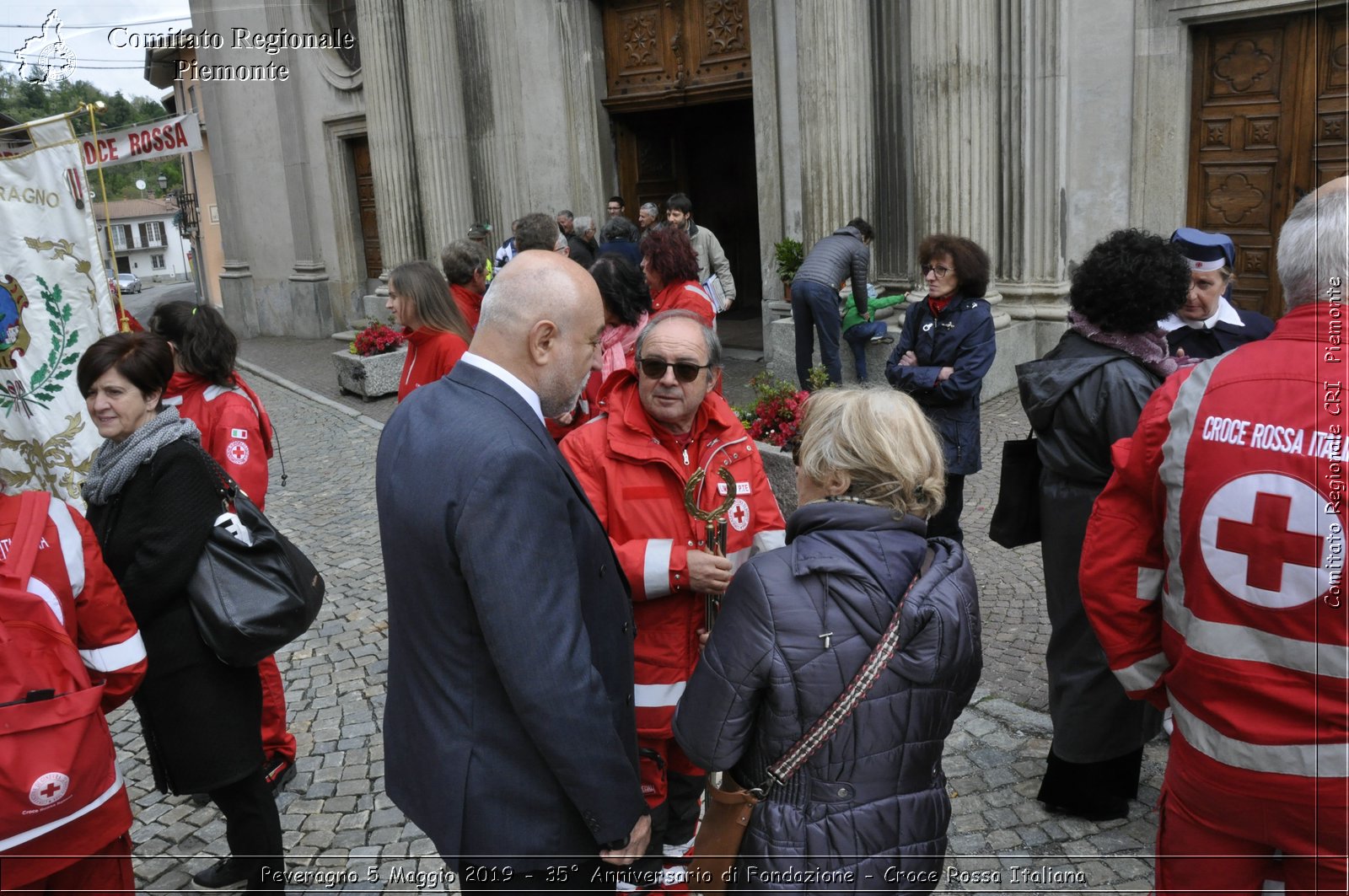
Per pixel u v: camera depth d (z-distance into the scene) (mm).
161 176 32469
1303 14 7508
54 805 2125
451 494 1898
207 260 30109
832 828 1810
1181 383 1987
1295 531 1691
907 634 1789
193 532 2703
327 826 3465
